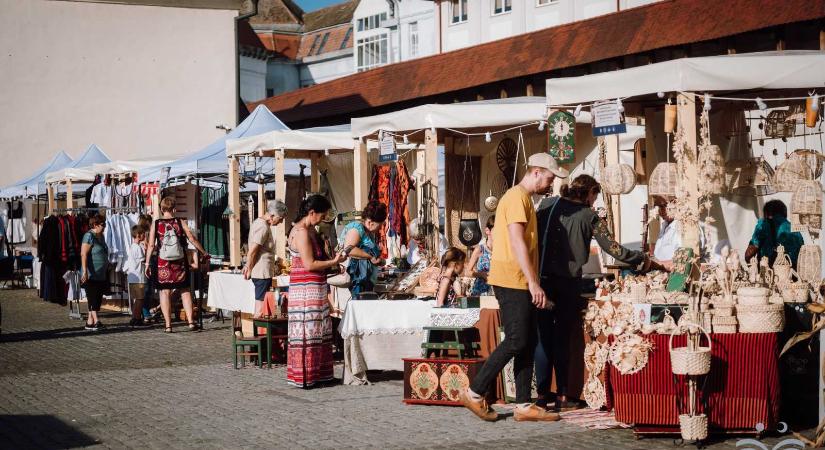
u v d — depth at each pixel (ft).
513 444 23.45
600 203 39.78
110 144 116.88
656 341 23.90
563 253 26.99
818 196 33.22
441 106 42.78
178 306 59.16
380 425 26.07
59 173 78.69
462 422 26.37
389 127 44.73
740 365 23.70
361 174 46.85
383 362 33.42
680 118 29.81
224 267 63.98
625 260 26.76
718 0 84.43
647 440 23.93
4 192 91.20
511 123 41.93
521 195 25.86
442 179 60.49
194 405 29.55
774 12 76.84
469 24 153.07
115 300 65.21
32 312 64.28
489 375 26.16
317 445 23.63
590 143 44.93
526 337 25.84
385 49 199.11
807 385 25.17
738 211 35.81
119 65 117.29
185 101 119.24
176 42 119.03
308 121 122.62
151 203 64.39
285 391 32.04
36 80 114.52
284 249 53.06
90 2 116.16
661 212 34.04
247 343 37.70
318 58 228.84
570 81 32.99
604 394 26.73
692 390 23.31
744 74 29.37
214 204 67.21
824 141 38.01
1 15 113.29
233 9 120.57
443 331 30.76
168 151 118.73
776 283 25.73
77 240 60.90
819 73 29.66
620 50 88.69
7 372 37.27
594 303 27.07
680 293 25.43
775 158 38.27
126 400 30.66
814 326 23.52
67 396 31.55
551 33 98.84
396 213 47.03
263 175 63.72
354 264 37.01
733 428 23.82
